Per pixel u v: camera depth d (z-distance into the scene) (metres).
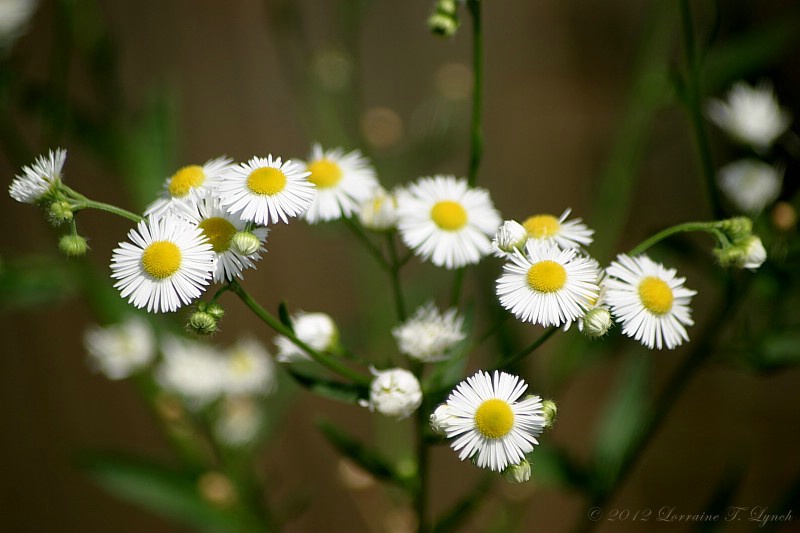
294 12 0.52
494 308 0.43
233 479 0.45
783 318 0.41
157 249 0.34
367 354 0.49
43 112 0.45
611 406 0.42
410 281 0.53
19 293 0.45
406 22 0.63
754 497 0.62
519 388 0.35
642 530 0.64
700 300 0.59
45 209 0.35
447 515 0.38
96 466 0.44
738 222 0.36
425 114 0.53
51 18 0.56
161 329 0.47
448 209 0.37
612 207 0.48
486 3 0.64
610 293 0.35
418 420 0.37
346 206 0.37
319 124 0.55
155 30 0.61
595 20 0.64
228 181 0.35
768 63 0.46
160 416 0.46
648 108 0.47
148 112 0.46
